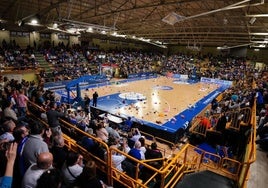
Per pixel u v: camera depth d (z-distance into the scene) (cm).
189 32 2598
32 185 246
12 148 237
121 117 1341
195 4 1565
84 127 687
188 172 560
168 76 3641
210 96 2227
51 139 495
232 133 900
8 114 539
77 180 290
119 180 419
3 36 2531
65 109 845
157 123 1334
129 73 3152
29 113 743
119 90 2305
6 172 223
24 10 1736
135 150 527
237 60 3791
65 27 1625
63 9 1781
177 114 1547
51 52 2723
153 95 2144
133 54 4038
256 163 507
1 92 841
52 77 2133
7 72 1700
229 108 1205
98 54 3334
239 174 525
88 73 2569
